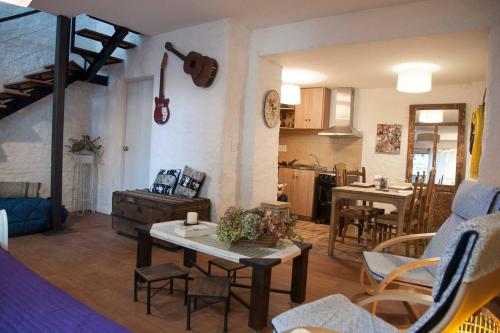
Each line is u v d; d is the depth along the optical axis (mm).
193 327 2146
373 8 3436
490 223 1002
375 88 6008
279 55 4176
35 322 1225
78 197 5582
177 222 2914
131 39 5078
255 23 4051
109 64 5375
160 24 4238
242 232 2250
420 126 5598
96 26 5648
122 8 3779
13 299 1381
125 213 4125
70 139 5469
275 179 4688
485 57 3867
